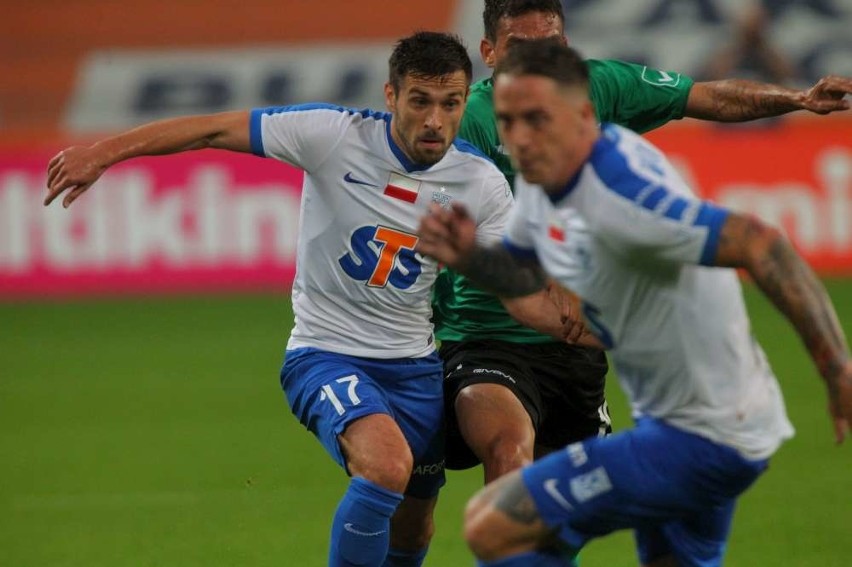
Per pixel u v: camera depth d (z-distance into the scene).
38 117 71.19
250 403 40.75
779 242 12.51
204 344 50.69
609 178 12.88
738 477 14.06
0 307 59.88
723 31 70.56
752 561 23.50
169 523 27.47
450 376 20.84
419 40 18.33
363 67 72.50
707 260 12.66
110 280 61.28
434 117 18.20
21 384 44.69
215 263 61.19
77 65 72.44
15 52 72.31
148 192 61.25
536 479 14.27
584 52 71.19
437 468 20.59
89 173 18.30
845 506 27.69
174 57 73.00
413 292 19.48
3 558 24.91
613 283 13.57
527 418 19.78
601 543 25.31
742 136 61.41
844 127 60.69
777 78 69.81
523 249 15.02
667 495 14.13
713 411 13.81
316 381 19.16
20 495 30.42
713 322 13.54
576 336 18.03
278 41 73.25
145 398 41.91
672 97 21.70
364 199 19.05
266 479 31.45
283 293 60.75
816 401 39.12
